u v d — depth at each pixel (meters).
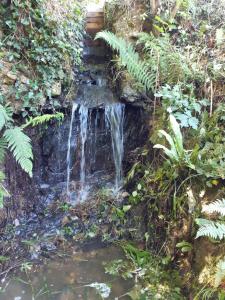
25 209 3.87
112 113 4.07
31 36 3.42
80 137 4.14
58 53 3.68
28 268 3.34
